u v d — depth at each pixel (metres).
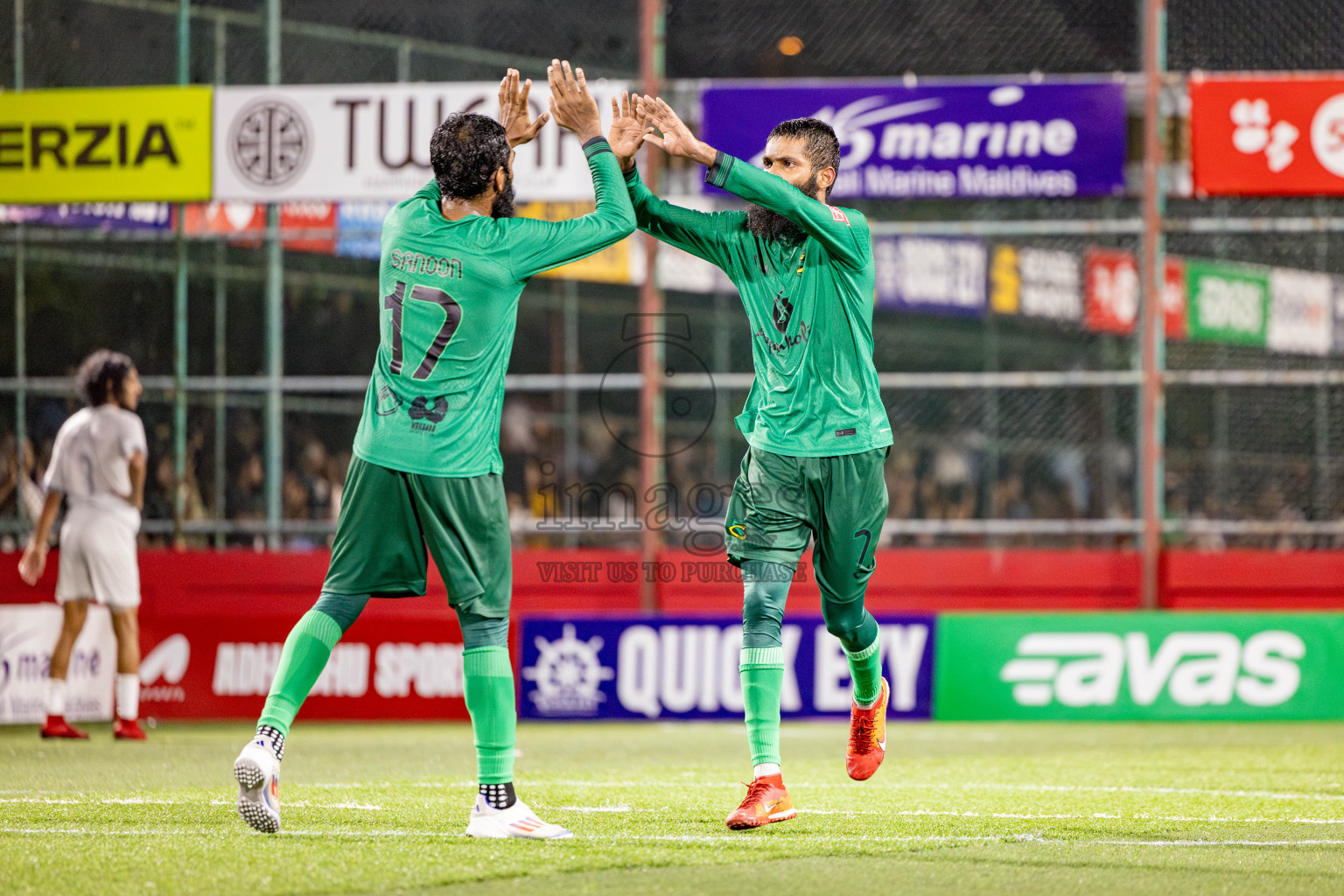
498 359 12.75
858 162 30.61
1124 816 14.91
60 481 25.44
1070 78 30.41
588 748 24.31
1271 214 41.09
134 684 25.86
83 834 12.65
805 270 13.69
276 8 33.91
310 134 30.81
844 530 13.77
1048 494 52.00
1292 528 31.36
